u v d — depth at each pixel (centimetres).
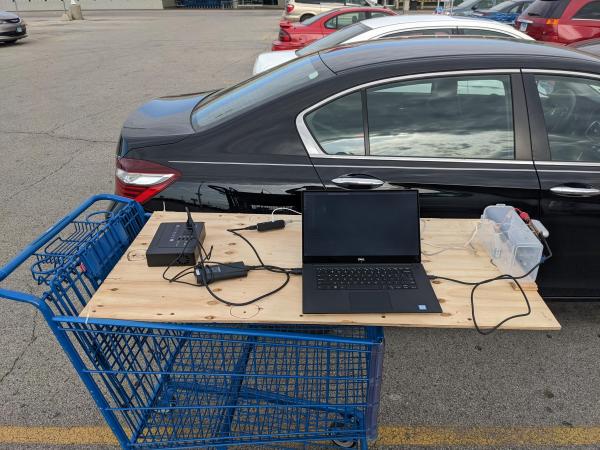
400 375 264
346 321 167
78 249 192
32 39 1697
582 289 273
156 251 195
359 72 264
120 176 273
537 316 169
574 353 277
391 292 179
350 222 196
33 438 229
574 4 771
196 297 179
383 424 236
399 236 196
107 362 188
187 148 268
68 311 176
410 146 261
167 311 171
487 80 261
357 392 220
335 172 256
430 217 258
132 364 208
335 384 219
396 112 262
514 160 259
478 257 204
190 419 209
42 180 520
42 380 261
